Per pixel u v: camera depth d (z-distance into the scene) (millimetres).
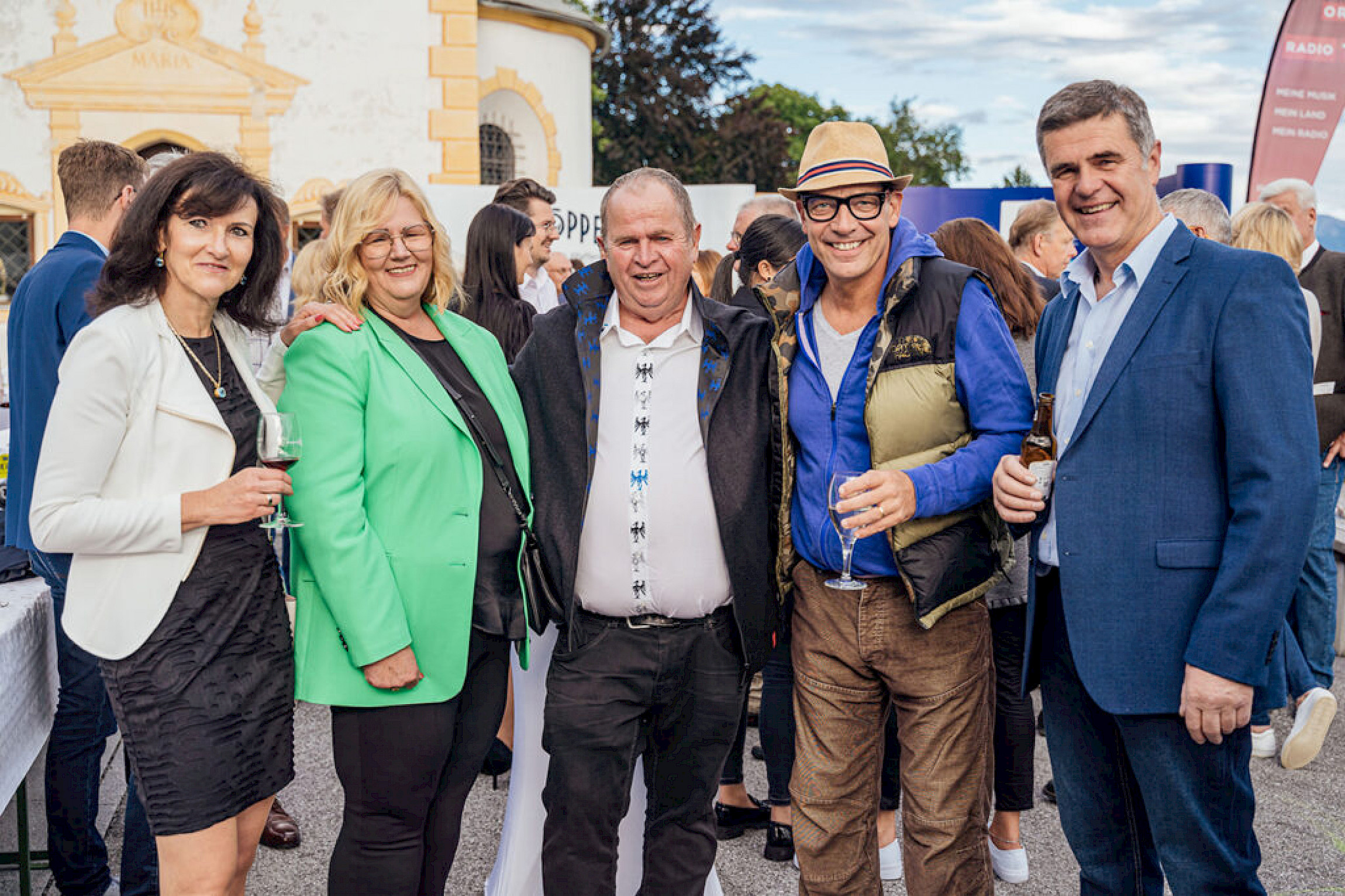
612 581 2670
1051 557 2477
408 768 2531
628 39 37594
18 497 2998
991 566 2639
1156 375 2229
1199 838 2301
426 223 2578
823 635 2697
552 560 2686
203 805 2303
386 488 2490
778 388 2670
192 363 2375
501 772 4289
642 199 2541
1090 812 2516
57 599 3021
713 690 2740
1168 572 2236
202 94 15547
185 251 2291
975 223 3307
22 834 3137
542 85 19891
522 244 4184
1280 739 4668
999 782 3428
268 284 2516
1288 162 7945
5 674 2697
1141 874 2520
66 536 2176
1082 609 2320
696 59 38500
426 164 16219
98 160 3158
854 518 2365
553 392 2721
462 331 2748
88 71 15188
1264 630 2105
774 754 3570
